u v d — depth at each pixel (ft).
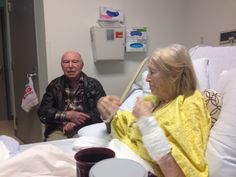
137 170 2.27
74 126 7.58
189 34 9.49
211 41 8.39
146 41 9.29
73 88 7.98
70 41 8.64
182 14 9.70
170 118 3.81
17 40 11.16
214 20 8.21
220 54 6.07
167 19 9.58
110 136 5.25
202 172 3.57
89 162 2.55
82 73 8.04
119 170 2.26
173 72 4.08
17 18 10.87
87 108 7.90
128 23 9.17
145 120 3.54
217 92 4.60
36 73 9.34
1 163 3.32
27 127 10.92
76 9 8.57
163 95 4.34
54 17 8.40
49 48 8.45
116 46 8.73
